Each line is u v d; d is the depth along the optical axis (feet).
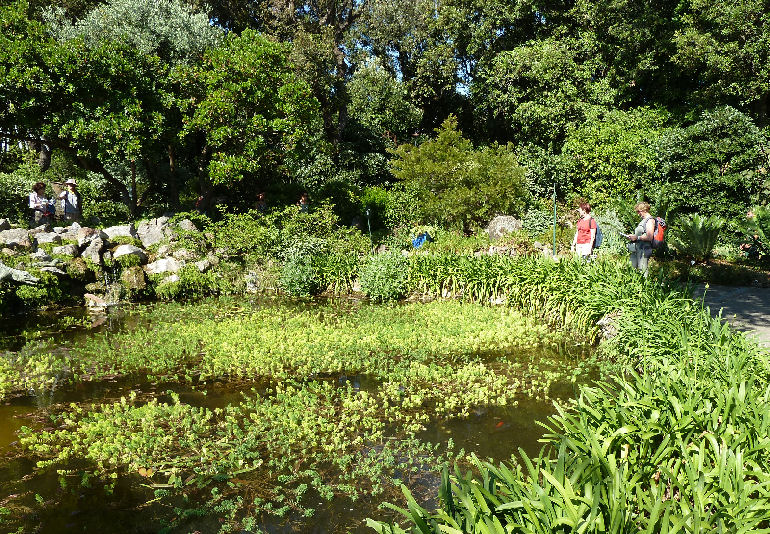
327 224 49.39
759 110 69.21
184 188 74.84
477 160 60.49
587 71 79.46
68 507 13.04
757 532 7.34
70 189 50.42
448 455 15.15
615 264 29.99
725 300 30.73
